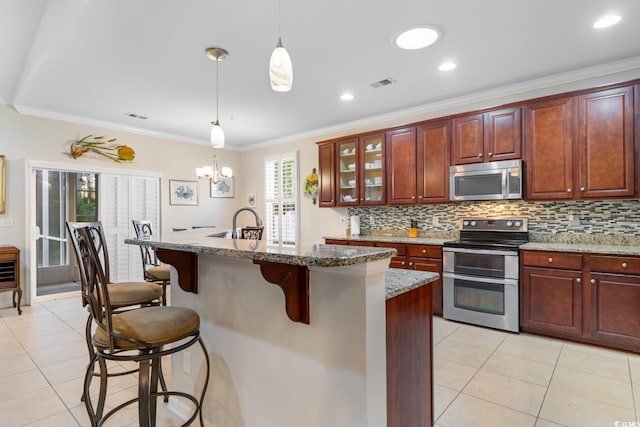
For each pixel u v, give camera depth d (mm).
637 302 2699
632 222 3111
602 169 2990
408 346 1463
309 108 4320
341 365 1241
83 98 3926
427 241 3883
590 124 3047
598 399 2123
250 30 2500
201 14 2291
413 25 2438
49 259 5715
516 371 2500
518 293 3225
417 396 1537
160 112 4453
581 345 2949
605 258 2820
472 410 2020
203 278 1867
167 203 5629
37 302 4465
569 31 2527
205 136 5793
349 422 1224
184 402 2010
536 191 3316
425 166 4062
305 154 5641
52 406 2104
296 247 1376
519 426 1866
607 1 2166
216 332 1797
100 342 1443
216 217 6328
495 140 3557
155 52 2820
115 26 2426
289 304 1334
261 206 6355
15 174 4246
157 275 2764
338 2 2170
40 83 3492
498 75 3322
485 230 3887
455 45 2736
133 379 2467
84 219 5758
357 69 3180
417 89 3689
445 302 3676
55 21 2529
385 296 1274
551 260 3064
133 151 5215
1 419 1970
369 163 4625
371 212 4945
